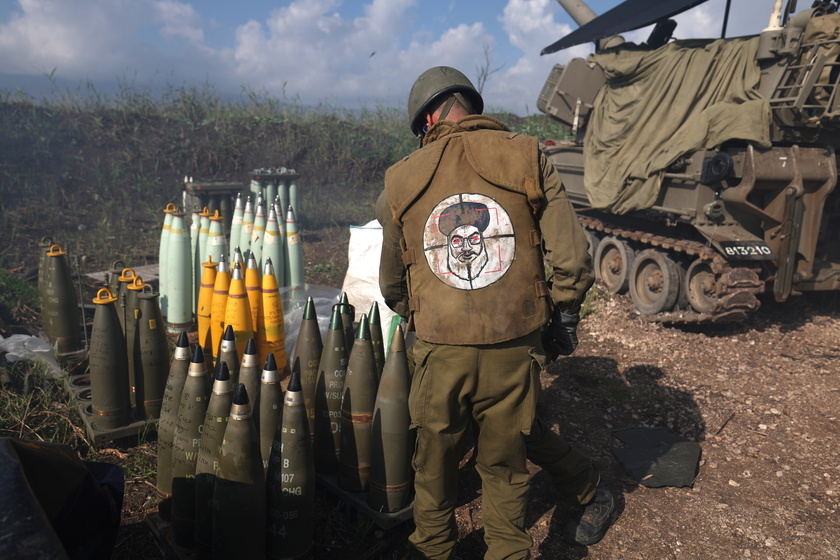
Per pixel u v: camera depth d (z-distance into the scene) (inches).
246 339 150.7
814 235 252.1
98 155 465.4
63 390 165.2
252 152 522.0
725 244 238.8
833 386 197.8
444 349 87.3
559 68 365.7
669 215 274.5
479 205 86.0
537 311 87.0
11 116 458.9
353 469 113.3
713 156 248.2
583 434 163.9
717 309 241.0
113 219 401.7
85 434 143.9
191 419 98.7
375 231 163.3
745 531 124.0
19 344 178.9
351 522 116.2
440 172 88.1
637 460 149.6
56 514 61.9
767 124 240.2
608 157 308.0
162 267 204.4
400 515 109.3
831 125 244.8
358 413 111.9
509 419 89.0
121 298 146.6
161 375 141.0
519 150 86.4
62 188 418.6
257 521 91.1
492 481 95.0
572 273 85.4
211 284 164.2
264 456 103.4
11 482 53.9
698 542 120.3
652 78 289.3
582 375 202.8
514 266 85.8
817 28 233.8
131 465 134.3
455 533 99.2
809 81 230.8
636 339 245.9
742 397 189.0
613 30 318.7
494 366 86.2
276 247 201.6
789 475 145.4
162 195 453.1
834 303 291.6
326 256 364.8
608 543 119.1
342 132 570.3
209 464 93.2
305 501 95.3
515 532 93.1
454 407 90.0
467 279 85.6
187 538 101.4
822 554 116.8
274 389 103.0
